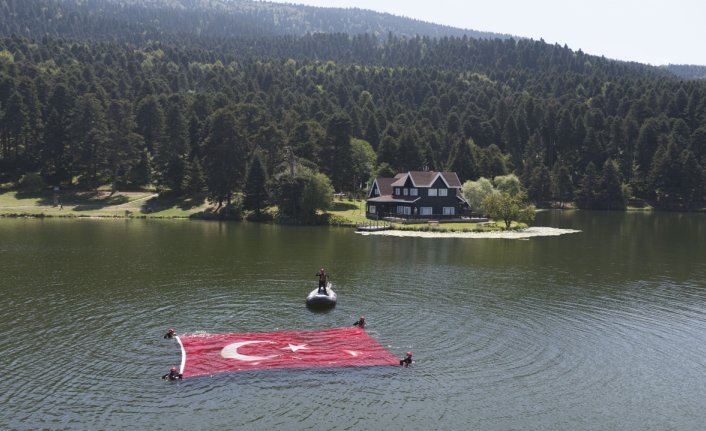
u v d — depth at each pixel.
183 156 145.00
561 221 124.75
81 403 26.97
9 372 30.39
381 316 41.34
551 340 36.59
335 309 43.06
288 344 34.91
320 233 94.56
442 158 177.00
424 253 71.44
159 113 162.12
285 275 55.59
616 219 131.50
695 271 60.19
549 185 171.62
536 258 68.06
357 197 148.75
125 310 42.22
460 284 52.38
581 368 32.06
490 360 32.94
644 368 32.22
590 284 52.97
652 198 176.38
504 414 26.61
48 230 92.94
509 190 133.75
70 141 144.00
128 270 57.59
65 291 48.00
